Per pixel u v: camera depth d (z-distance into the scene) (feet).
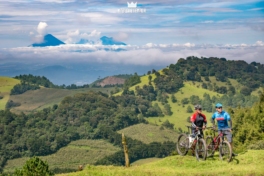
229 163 55.62
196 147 59.47
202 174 49.96
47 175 57.52
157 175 51.21
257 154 59.62
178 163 59.31
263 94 174.19
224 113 57.62
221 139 57.41
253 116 152.25
